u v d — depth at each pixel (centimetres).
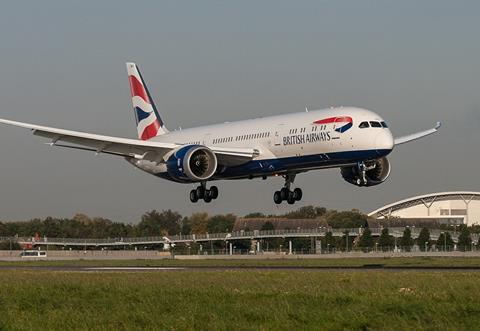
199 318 5325
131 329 5041
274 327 5016
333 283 7562
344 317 5169
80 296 6925
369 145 9850
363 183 10169
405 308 5447
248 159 11238
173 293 6819
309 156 10488
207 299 6341
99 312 5766
